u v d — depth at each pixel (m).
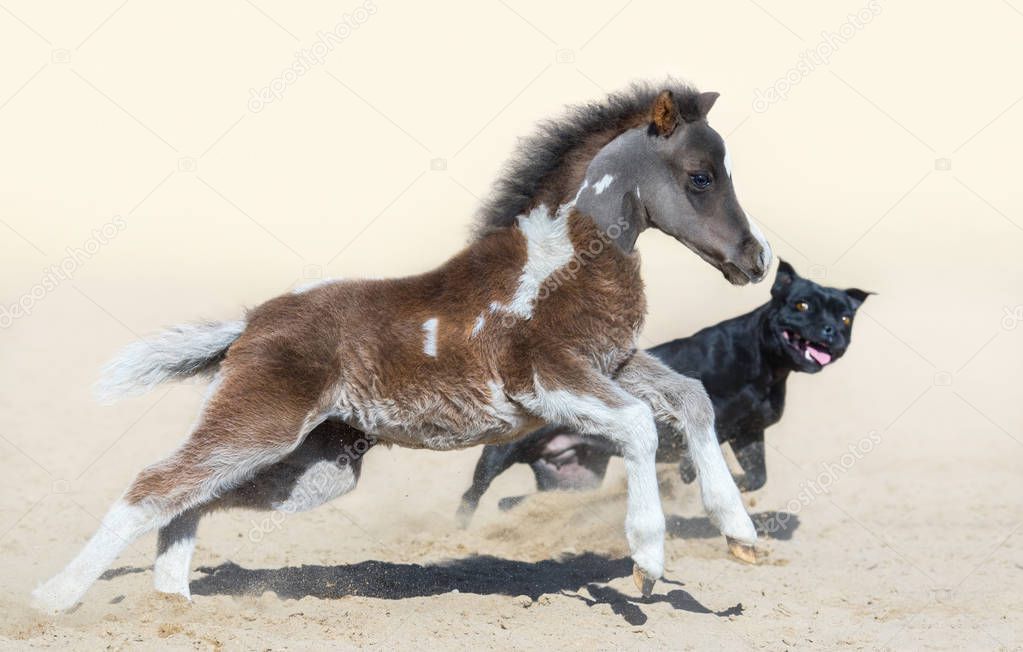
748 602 7.32
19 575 7.02
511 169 7.11
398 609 6.77
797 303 9.13
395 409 6.73
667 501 9.81
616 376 7.02
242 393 6.47
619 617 6.75
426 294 6.82
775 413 9.50
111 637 5.78
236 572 7.57
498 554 8.59
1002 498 10.63
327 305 6.76
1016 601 7.50
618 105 7.12
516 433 6.98
